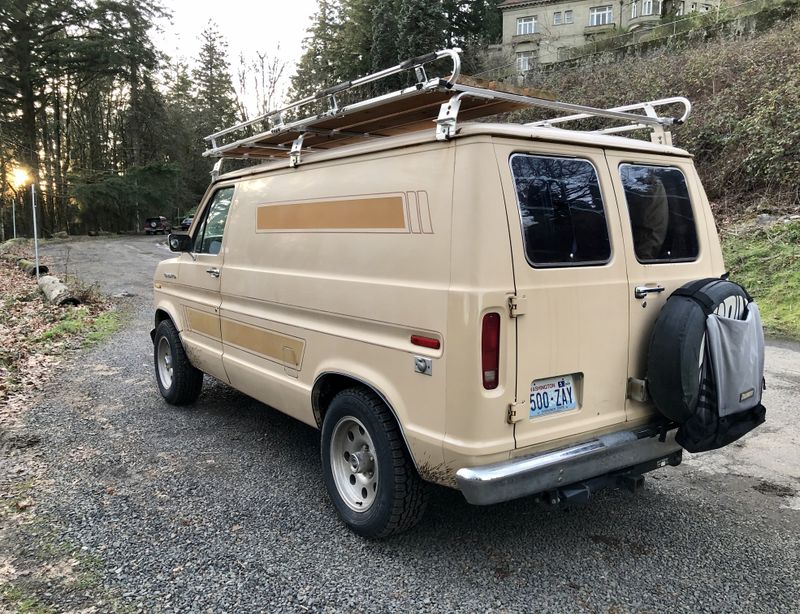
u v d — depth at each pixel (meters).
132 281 16.23
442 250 2.72
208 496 3.86
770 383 6.17
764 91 13.70
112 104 43.91
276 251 3.97
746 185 12.98
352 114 3.46
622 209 3.12
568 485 2.89
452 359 2.65
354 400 3.24
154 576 2.98
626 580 2.94
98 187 38.66
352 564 3.08
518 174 2.76
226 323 4.65
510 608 2.72
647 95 17.98
